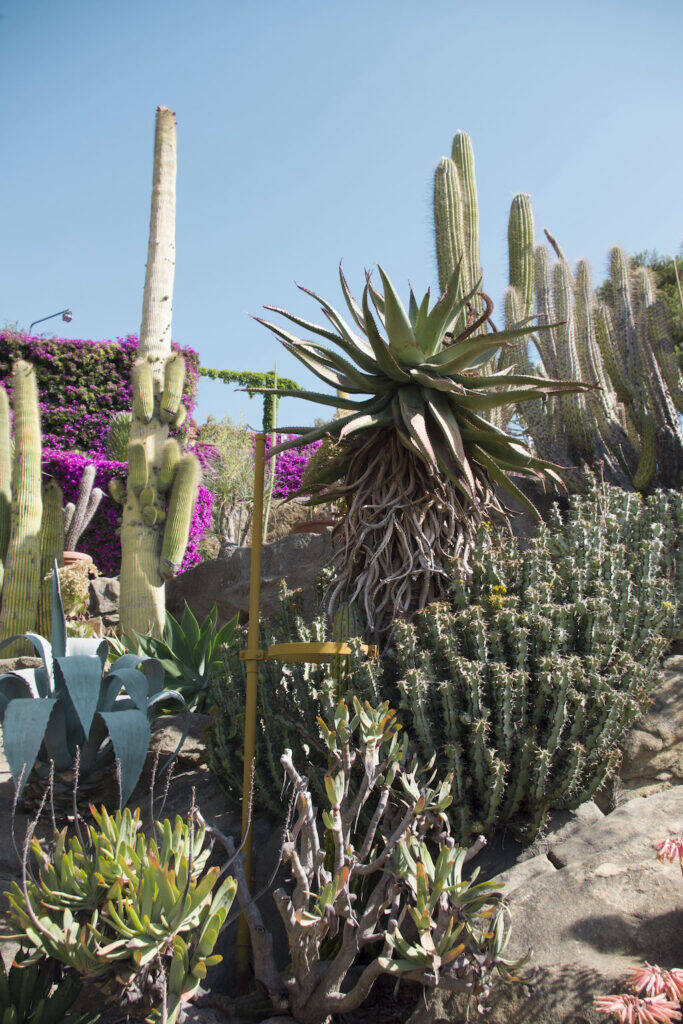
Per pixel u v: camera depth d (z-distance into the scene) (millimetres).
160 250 8836
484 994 2852
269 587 7914
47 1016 3102
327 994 3043
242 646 4898
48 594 8094
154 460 8359
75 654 4984
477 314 5824
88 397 15180
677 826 3438
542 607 3967
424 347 4613
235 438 13812
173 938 2926
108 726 4277
